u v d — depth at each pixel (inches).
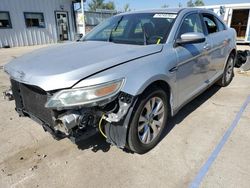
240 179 93.9
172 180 94.6
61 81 85.5
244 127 133.6
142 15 143.1
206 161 105.0
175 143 119.1
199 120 142.9
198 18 151.1
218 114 150.7
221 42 171.5
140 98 99.3
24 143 122.0
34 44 624.1
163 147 116.0
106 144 118.8
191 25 140.9
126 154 111.3
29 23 604.1
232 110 156.5
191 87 137.8
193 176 96.3
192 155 109.5
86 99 85.0
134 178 96.1
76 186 92.5
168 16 133.6
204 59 146.3
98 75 88.1
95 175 98.2
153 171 99.8
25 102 108.8
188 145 117.3
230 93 189.8
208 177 95.4
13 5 564.1
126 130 97.3
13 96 119.7
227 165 102.0
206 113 152.5
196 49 134.4
